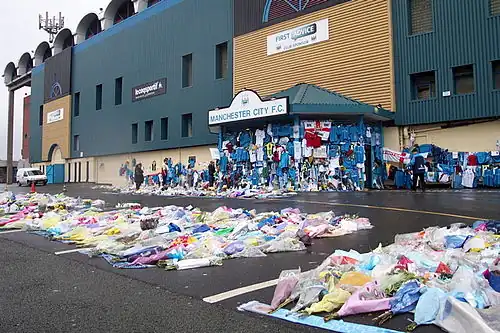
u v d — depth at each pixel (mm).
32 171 41062
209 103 28141
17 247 7602
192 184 28438
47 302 4355
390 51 19625
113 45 38188
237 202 14656
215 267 5844
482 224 7066
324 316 3783
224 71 28000
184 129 30391
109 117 38219
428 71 18781
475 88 17516
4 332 3557
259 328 3570
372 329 3449
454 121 18234
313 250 6695
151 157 33531
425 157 18453
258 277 5242
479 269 4578
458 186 17734
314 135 18359
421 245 6055
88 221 9555
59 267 5941
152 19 33688
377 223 8914
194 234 7844
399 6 19703
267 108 18312
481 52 17422
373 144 19484
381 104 19750
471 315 3199
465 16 17922
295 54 23047
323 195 15805
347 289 4164
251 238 7234
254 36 25266
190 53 29859
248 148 20469
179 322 3744
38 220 10305
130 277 5359
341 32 21266
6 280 5242
